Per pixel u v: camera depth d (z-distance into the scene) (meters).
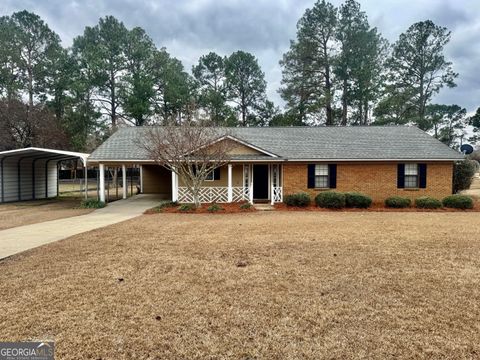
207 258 6.23
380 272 5.38
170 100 34.38
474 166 19.66
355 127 20.62
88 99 33.09
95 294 4.51
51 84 33.88
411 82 32.97
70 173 42.41
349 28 32.66
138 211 14.45
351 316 3.83
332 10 33.03
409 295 4.45
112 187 33.03
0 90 32.50
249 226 9.84
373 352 3.08
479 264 5.82
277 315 3.86
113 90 34.25
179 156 13.99
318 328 3.55
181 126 15.23
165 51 36.34
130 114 33.06
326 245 7.22
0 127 30.36
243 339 3.33
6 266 5.84
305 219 11.51
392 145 17.75
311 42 33.81
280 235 8.37
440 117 34.12
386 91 33.38
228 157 15.41
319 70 34.56
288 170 17.05
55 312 3.96
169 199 20.19
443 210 14.47
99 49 32.94
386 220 11.21
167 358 3.01
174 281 5.00
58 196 23.61
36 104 33.22
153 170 24.75
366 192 17.02
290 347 3.18
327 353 3.07
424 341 3.28
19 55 32.41
